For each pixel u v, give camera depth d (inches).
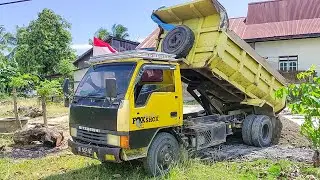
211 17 320.8
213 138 331.3
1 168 296.4
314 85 200.1
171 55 280.5
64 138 426.9
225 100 386.3
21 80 482.3
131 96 245.0
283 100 408.2
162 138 267.3
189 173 263.9
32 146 391.5
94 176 268.7
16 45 1644.9
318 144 216.4
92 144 258.2
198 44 323.3
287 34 987.9
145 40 1104.8
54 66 1662.2
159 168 262.5
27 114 754.2
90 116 257.1
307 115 206.5
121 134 239.3
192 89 382.3
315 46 975.0
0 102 1041.5
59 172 286.4
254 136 368.5
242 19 1170.0
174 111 275.9
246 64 348.8
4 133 463.2
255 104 372.5
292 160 308.3
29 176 276.1
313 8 1085.1
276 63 1016.9
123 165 291.7
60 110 841.5
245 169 275.6
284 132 423.8
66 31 1695.4
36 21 1668.3
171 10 340.8
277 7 1133.7
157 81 272.5
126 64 260.8
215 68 323.9
